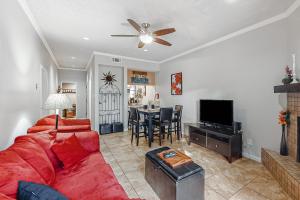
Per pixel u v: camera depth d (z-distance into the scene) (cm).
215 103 343
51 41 382
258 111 288
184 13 253
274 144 265
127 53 486
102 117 524
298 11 221
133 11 247
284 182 200
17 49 210
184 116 474
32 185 96
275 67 262
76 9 243
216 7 236
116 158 303
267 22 272
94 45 412
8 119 184
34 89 293
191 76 446
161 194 184
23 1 221
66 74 759
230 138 281
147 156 219
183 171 166
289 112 238
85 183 143
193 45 408
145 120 436
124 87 536
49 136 198
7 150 128
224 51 350
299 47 221
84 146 220
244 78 310
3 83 172
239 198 187
